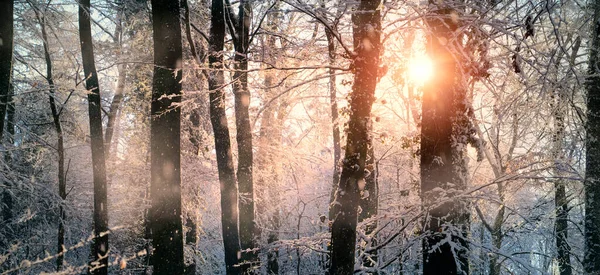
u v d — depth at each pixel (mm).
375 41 6969
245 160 12125
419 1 9078
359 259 8625
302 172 19438
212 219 22047
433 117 7684
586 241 9219
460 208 7605
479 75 8172
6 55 7188
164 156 7828
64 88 10914
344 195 6812
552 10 7465
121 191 16531
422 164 7805
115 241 16094
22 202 14477
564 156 10148
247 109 12195
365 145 6902
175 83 8047
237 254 10945
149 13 15719
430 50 7898
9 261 12023
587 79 8984
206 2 14844
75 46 16469
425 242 7801
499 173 11086
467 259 7648
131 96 17438
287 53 11539
